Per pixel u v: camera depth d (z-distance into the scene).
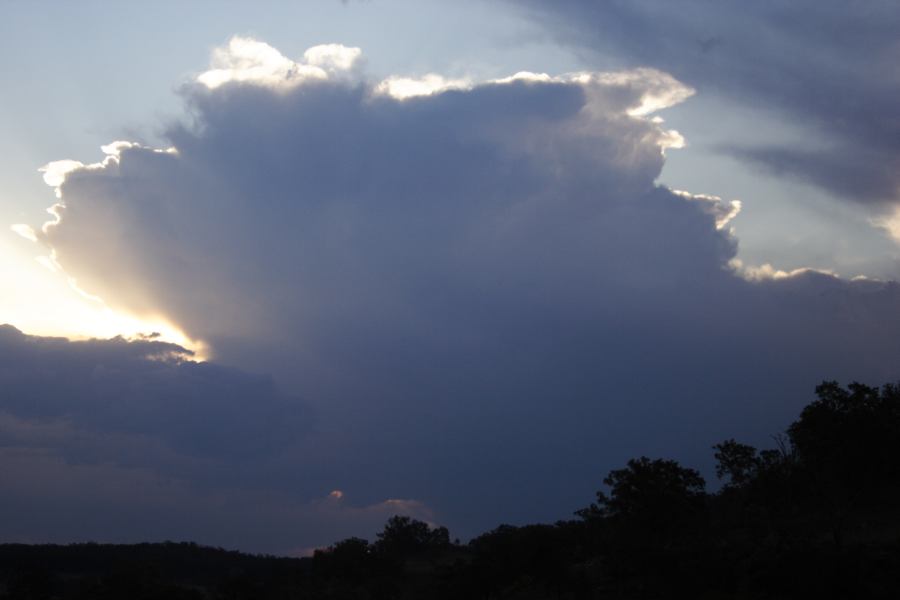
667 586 53.28
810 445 56.69
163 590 61.50
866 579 45.59
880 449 54.72
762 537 59.84
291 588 75.56
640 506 60.16
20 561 86.25
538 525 66.06
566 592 59.78
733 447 59.81
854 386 58.69
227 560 104.19
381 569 80.06
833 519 54.03
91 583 65.50
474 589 63.69
